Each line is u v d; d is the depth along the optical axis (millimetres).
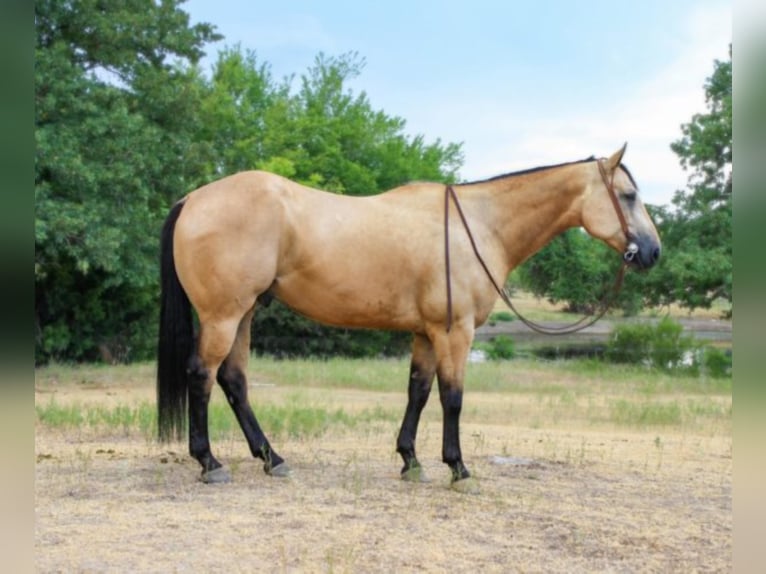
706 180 21641
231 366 5992
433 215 5781
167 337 5633
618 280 6062
